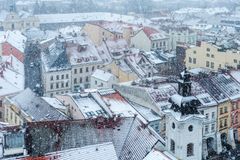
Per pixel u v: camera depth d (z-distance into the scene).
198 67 181.38
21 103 130.12
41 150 89.00
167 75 173.50
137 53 188.75
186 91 89.81
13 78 155.88
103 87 161.62
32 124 91.88
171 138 90.56
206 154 131.00
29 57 197.25
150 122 121.81
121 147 91.00
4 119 140.00
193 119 88.62
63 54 181.12
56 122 92.50
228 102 135.88
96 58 187.88
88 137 91.56
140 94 131.12
